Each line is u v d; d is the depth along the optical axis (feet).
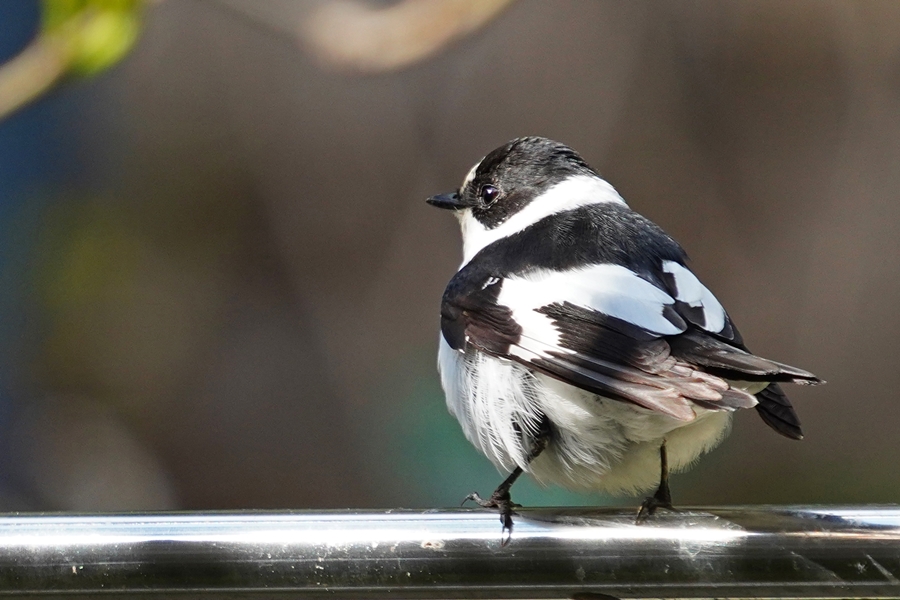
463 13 28.14
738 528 16.79
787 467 37.01
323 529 16.83
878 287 39.27
